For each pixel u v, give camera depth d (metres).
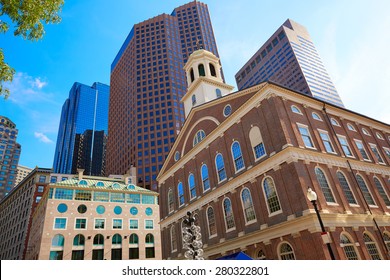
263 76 178.38
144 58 138.38
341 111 31.08
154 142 113.00
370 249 20.77
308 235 18.52
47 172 88.62
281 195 21.20
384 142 34.62
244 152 26.12
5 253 88.12
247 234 23.09
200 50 46.16
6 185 160.12
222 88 42.28
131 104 128.25
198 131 34.41
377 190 26.42
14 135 175.88
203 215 29.69
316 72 160.50
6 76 9.70
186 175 34.81
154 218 65.62
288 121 23.75
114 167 128.88
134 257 59.47
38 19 10.45
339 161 24.94
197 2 164.00
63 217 55.72
